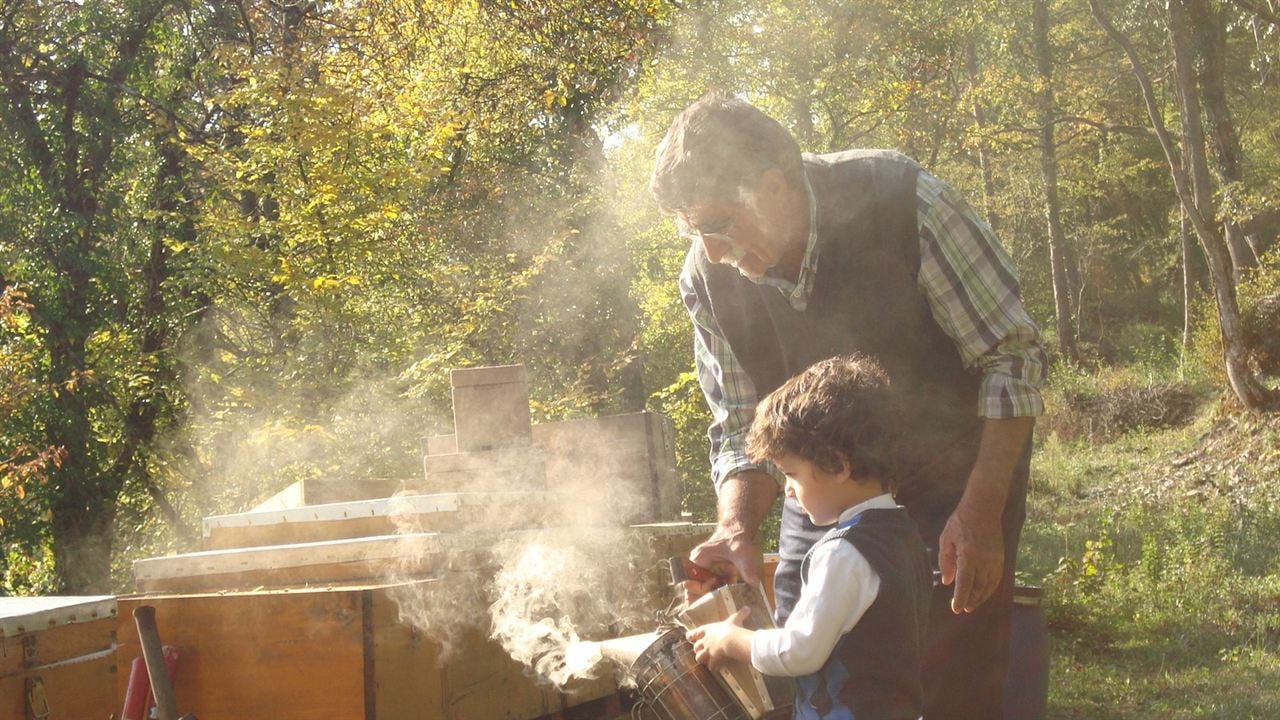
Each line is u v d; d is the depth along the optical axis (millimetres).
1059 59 31562
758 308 2840
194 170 14031
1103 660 6723
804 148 15461
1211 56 19203
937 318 2715
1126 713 5551
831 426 2221
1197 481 15570
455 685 3244
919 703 2174
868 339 2717
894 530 2227
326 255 10539
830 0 14461
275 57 10875
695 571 2637
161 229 13547
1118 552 10328
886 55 15297
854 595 2150
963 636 2760
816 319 2740
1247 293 18797
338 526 3637
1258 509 12688
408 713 3096
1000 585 2775
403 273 11328
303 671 3068
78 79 13469
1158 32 25031
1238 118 26516
